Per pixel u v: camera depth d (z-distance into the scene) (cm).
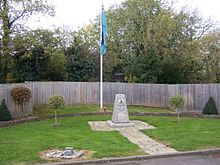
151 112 2033
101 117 1883
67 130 1416
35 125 1584
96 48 3709
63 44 3234
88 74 3188
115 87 2522
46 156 944
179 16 3127
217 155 987
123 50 3462
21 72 2741
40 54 2731
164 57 2814
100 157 927
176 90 2203
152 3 3170
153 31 2925
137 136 1265
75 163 876
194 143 1105
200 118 1870
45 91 2344
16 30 2428
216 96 1992
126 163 895
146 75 2731
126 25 3284
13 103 1806
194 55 2830
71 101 2459
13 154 959
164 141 1152
